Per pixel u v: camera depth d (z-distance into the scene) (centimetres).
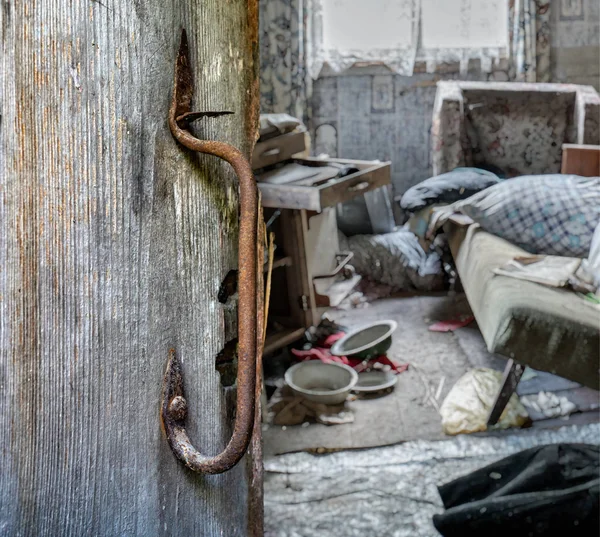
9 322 70
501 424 302
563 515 227
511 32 545
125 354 77
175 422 82
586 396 325
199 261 85
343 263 424
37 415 72
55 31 69
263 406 320
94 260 74
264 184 340
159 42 77
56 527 74
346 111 562
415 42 540
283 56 541
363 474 274
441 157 498
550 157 512
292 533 240
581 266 311
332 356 365
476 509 236
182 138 79
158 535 83
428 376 355
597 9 543
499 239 368
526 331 257
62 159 71
